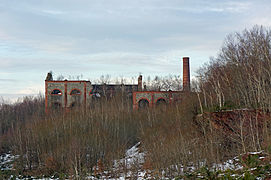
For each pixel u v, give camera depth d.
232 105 28.80
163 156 22.03
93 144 31.86
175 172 19.59
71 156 26.50
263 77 27.05
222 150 19.91
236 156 18.55
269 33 36.28
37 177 25.42
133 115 47.69
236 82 32.69
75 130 39.91
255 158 14.77
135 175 21.30
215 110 27.98
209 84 38.16
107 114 47.34
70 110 52.31
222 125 22.98
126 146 34.84
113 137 37.41
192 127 27.25
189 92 44.41
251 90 28.83
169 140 26.92
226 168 16.28
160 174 19.56
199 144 22.56
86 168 24.92
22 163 29.44
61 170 26.53
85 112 50.09
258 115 22.41
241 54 35.16
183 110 37.22
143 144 30.78
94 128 40.03
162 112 45.53
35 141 35.16
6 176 25.36
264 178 12.28
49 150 33.00
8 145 40.22
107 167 25.81
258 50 32.31
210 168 17.41
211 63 43.56
